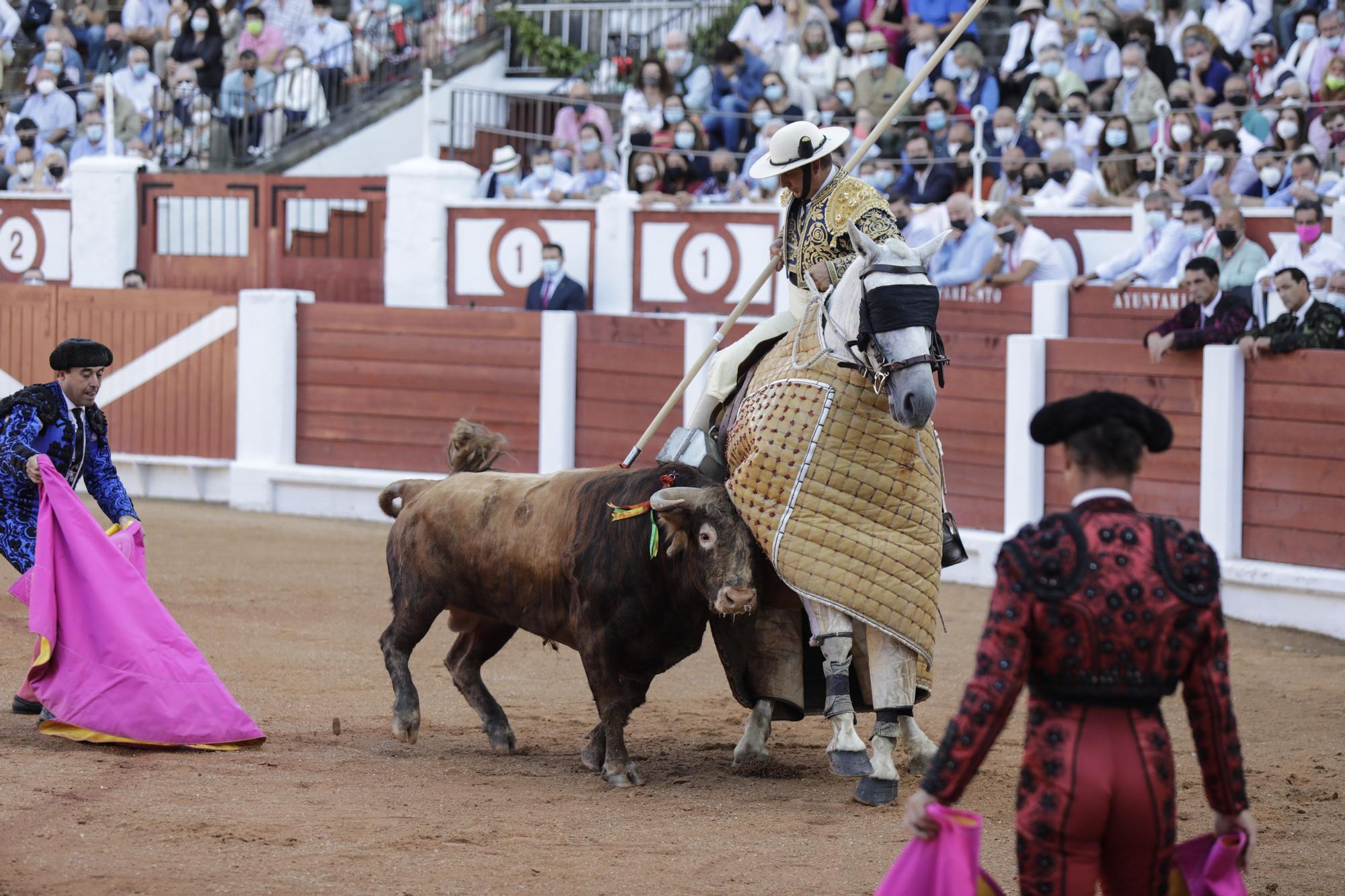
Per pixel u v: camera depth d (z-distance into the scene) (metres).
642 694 20.77
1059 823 11.13
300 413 51.53
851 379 19.75
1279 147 42.97
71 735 21.83
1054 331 41.44
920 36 52.44
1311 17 47.25
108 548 22.17
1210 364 36.25
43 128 65.94
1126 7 51.41
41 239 57.84
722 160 50.56
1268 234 39.12
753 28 56.97
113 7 75.94
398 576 22.70
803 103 53.06
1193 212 38.91
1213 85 47.09
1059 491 39.50
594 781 20.91
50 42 70.25
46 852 16.44
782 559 19.61
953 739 11.16
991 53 55.62
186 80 66.06
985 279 42.69
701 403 22.14
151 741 21.56
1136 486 37.94
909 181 46.31
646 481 20.17
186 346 52.66
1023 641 11.14
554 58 70.12
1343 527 34.66
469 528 21.80
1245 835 11.50
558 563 20.80
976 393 40.47
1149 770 11.10
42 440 22.73
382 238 53.59
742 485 20.09
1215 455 36.31
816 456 19.70
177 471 53.56
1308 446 35.22
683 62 57.34
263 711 24.86
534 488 21.58
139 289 53.16
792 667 21.45
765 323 21.91
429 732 23.98
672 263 48.53
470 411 48.97
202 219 55.72
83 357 22.89
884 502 19.81
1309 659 31.89
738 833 18.22
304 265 54.47
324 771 20.86
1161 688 11.23
